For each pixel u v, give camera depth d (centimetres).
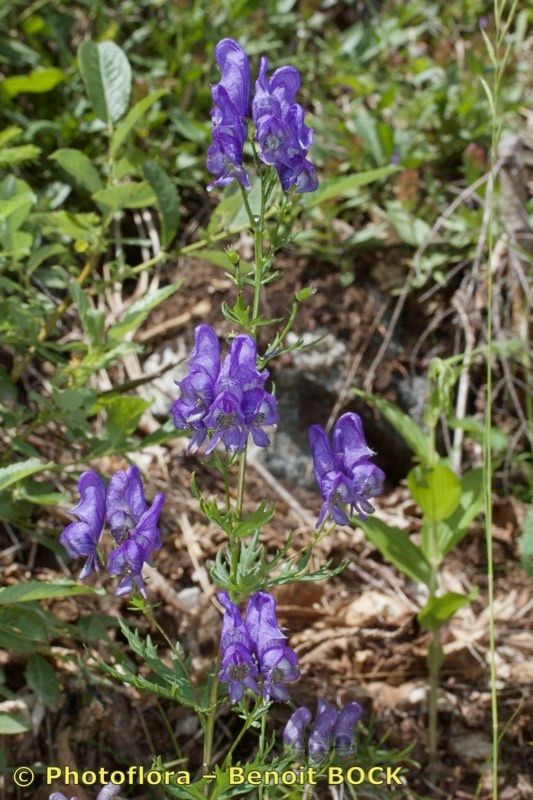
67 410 83
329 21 145
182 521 96
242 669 63
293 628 93
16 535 92
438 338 112
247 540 96
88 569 66
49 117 118
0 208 84
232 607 65
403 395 109
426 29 148
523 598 98
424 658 92
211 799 67
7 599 72
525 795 86
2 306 86
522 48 146
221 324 106
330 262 111
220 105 66
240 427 63
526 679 91
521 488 106
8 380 87
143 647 68
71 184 113
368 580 98
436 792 85
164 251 88
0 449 94
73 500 93
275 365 105
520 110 136
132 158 105
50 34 124
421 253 112
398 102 133
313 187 66
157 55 130
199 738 85
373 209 117
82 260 111
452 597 84
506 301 112
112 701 85
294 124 66
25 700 84
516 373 111
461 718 89
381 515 102
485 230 107
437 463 87
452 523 87
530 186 123
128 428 83
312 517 101
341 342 108
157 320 106
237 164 66
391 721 88
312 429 67
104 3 132
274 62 133
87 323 84
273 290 108
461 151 125
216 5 134
